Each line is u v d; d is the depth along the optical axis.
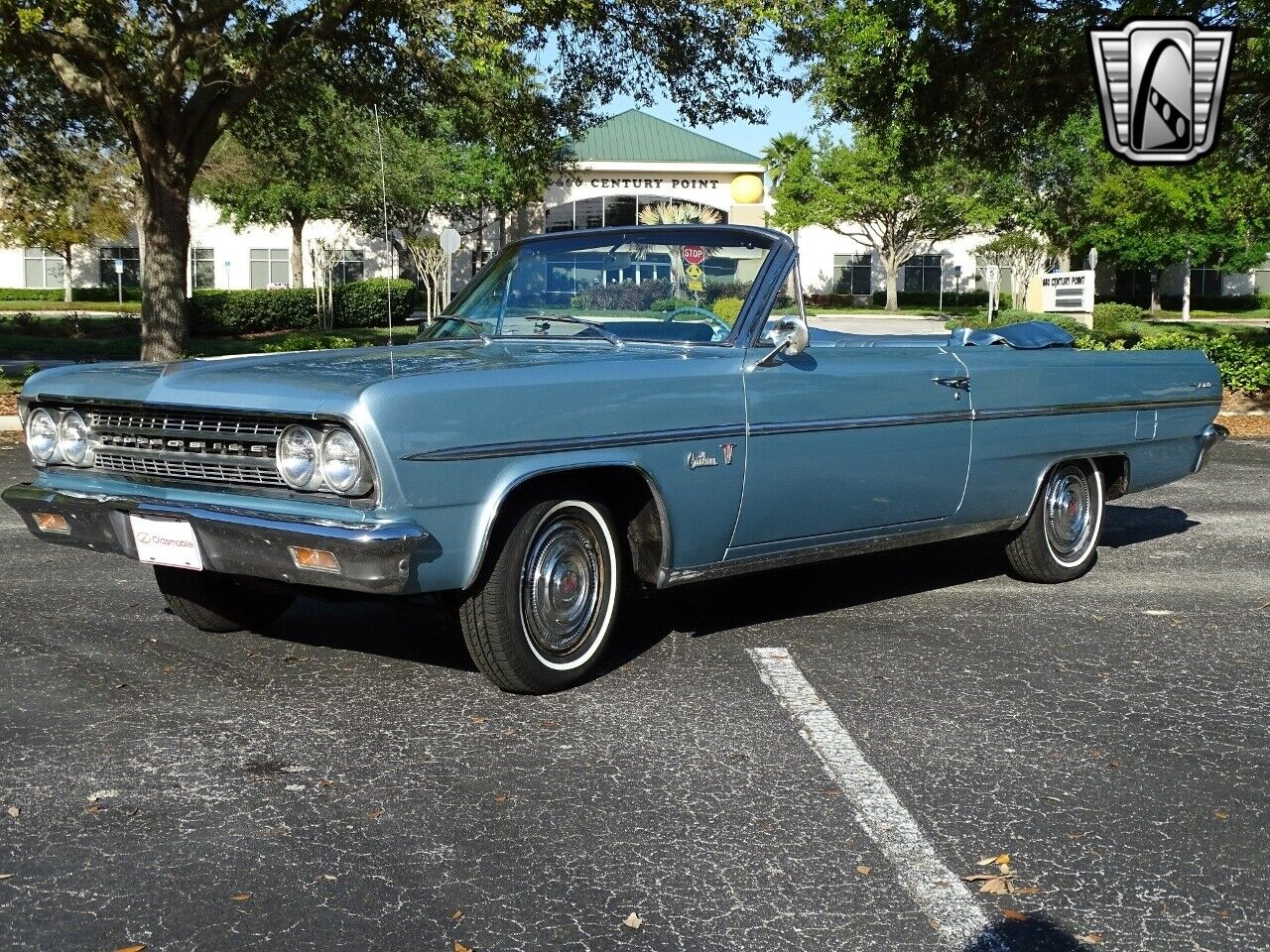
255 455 4.26
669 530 4.82
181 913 3.06
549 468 4.39
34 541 7.50
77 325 33.47
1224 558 7.38
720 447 4.91
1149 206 32.03
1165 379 6.98
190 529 4.32
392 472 4.02
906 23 16.08
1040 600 6.32
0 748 4.11
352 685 4.79
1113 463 6.95
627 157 49.06
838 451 5.33
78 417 4.73
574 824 3.59
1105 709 4.66
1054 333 6.70
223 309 38.56
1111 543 7.84
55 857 3.35
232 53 15.51
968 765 4.09
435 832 3.53
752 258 5.26
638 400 4.66
